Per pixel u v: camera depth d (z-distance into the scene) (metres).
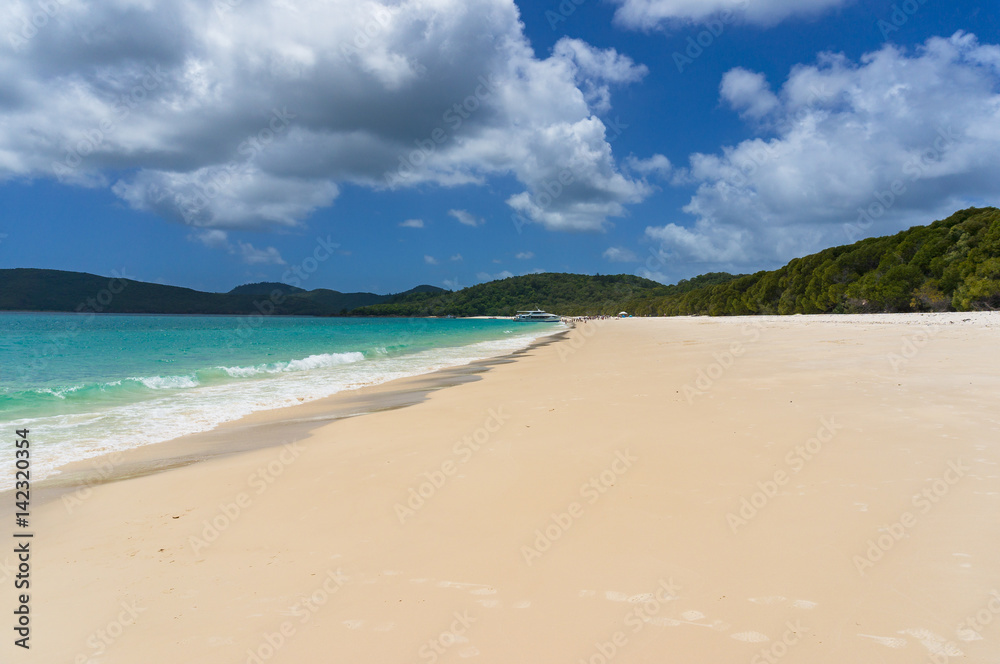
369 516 4.75
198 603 3.43
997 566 3.18
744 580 3.24
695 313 101.44
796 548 3.58
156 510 5.27
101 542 4.51
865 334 22.36
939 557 3.32
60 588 3.70
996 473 4.63
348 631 3.01
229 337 45.12
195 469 6.82
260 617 3.22
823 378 10.43
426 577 3.58
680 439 6.42
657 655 2.63
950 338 17.03
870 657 2.49
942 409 7.00
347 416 10.63
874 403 7.68
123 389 14.62
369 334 57.38
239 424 10.20
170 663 2.80
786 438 6.14
